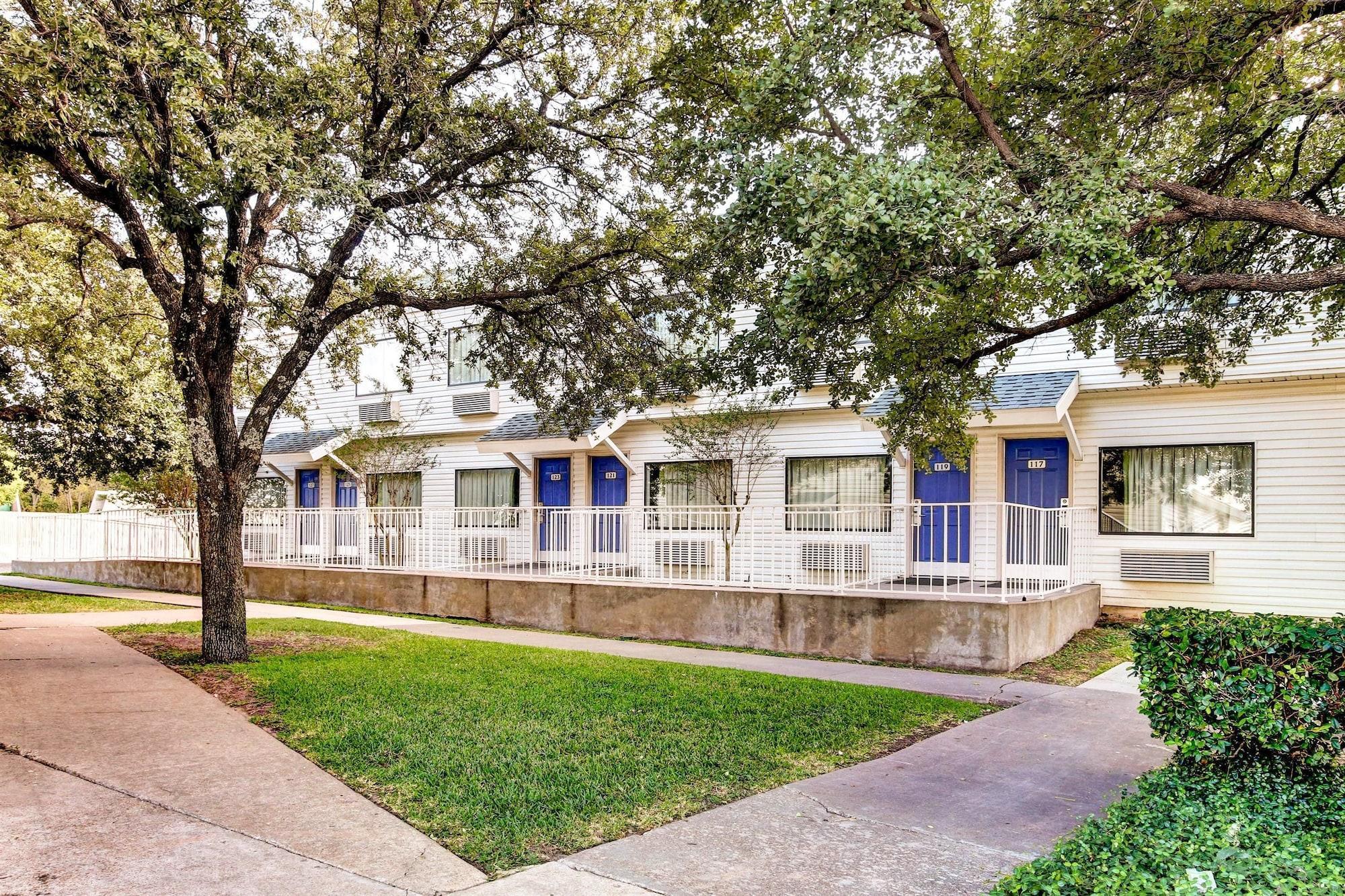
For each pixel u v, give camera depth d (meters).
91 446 14.12
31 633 11.20
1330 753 4.34
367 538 15.35
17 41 6.30
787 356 6.69
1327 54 7.48
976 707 7.48
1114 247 5.00
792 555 11.32
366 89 9.09
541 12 8.91
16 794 4.92
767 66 6.07
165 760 5.62
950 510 13.45
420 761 5.56
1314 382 11.34
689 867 4.00
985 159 5.79
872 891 3.75
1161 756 5.95
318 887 3.74
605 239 10.09
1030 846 4.29
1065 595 10.87
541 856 4.15
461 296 10.00
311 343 9.47
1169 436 12.28
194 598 16.61
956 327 7.23
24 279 12.64
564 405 10.64
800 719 6.79
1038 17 6.81
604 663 9.20
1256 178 7.91
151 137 7.34
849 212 4.99
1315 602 11.21
